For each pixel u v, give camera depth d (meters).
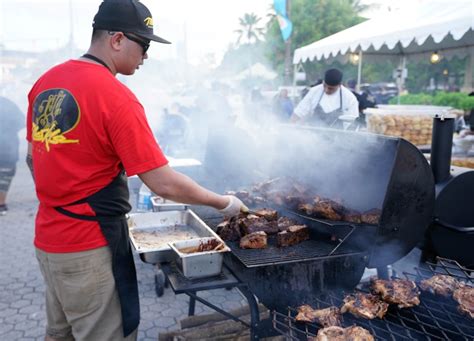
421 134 4.70
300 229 2.29
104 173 1.82
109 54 1.85
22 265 4.51
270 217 2.54
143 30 1.85
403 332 1.83
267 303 2.02
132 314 1.97
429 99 12.38
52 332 2.16
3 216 6.23
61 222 1.82
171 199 1.84
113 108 1.72
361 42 6.60
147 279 4.25
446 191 2.57
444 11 5.57
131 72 1.97
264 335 2.03
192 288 1.86
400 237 2.22
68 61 1.88
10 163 6.32
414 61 9.70
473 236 2.70
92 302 1.90
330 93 5.56
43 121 1.82
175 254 2.06
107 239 1.86
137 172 1.74
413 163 2.13
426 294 2.09
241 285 1.94
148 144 1.75
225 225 2.40
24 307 3.67
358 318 1.90
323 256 2.09
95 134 1.73
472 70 12.77
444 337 1.77
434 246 2.65
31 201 7.05
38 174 1.85
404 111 4.86
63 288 1.90
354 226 2.19
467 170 2.69
